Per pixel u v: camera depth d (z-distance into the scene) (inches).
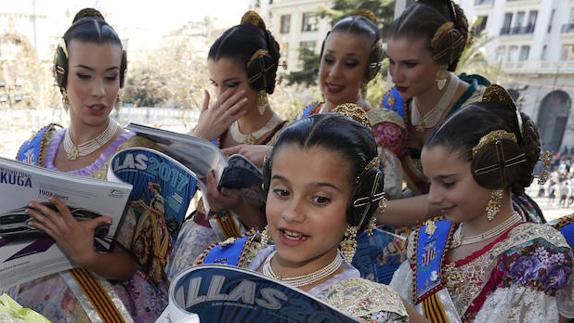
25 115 408.2
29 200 51.8
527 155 58.9
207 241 81.0
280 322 31.4
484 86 87.8
